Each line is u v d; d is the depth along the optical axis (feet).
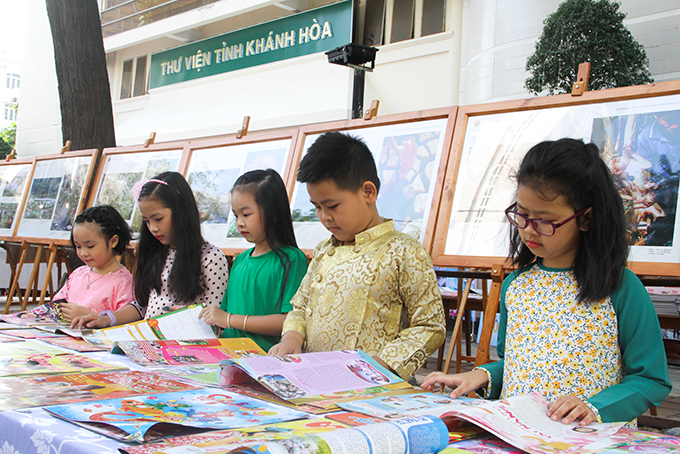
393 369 4.46
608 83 17.46
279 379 3.60
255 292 6.44
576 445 2.69
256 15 34.45
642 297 3.76
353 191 5.00
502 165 6.78
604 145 6.16
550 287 4.10
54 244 13.88
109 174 13.20
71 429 2.52
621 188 5.92
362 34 29.12
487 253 6.47
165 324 6.12
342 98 26.96
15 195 15.93
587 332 3.85
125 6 40.83
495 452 2.57
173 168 11.70
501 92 22.11
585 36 17.62
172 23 36.24
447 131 7.43
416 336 4.70
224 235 10.16
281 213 6.52
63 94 15.70
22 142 45.91
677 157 5.71
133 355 4.67
